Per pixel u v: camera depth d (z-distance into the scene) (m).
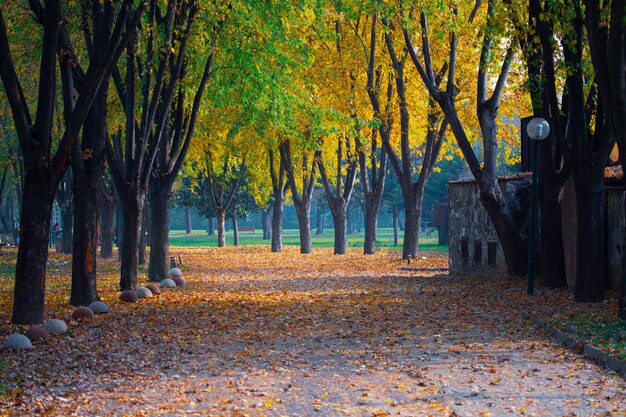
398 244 73.62
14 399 9.59
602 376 10.78
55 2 15.60
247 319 17.98
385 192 88.88
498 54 25.94
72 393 10.10
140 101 25.73
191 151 49.34
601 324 15.16
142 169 24.50
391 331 15.77
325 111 36.94
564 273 23.28
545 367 11.55
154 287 24.08
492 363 11.93
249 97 27.52
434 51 35.78
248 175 62.19
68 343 14.19
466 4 31.59
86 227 20.20
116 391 10.20
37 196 16.22
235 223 72.69
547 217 22.66
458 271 32.12
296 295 23.83
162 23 23.48
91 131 20.11
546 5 20.14
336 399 9.56
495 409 8.84
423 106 41.22
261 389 10.21
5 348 13.32
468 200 31.03
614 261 22.12
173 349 13.74
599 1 16.19
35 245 16.25
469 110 39.72
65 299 21.98
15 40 23.16
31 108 37.28
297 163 53.88
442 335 15.05
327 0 32.88
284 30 27.84
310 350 13.52
